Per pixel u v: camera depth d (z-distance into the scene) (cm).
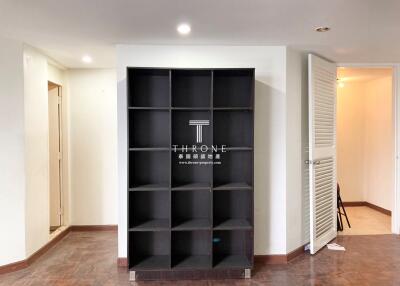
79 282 317
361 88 626
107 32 309
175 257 345
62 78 473
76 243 432
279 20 277
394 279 322
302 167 396
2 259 333
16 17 270
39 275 332
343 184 630
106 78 482
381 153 583
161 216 351
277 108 361
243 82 354
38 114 378
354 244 424
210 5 245
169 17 270
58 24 287
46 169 400
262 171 361
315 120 386
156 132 349
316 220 394
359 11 257
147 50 350
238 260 338
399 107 461
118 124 347
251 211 329
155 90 349
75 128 481
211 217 321
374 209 607
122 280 321
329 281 318
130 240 323
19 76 340
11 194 337
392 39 333
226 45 354
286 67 361
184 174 351
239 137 353
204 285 312
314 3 241
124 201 349
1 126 329
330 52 387
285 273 337
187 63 353
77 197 483
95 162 483
